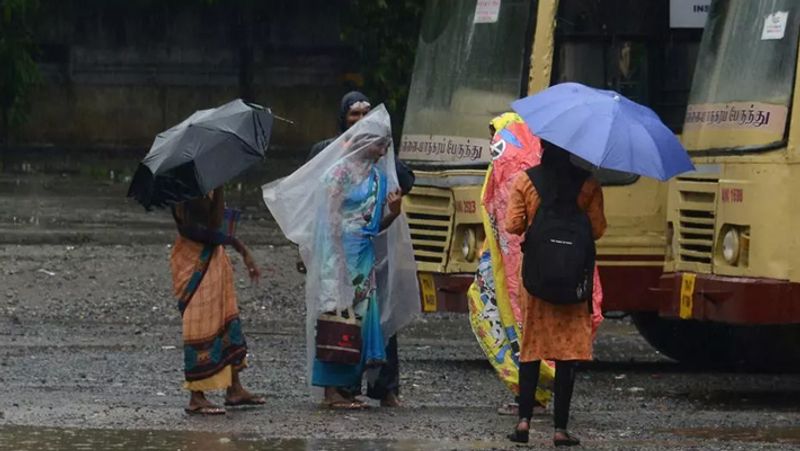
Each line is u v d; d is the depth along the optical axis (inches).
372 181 876.6
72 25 2940.5
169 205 823.1
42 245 1775.3
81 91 2945.4
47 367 1040.8
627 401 957.8
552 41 1045.2
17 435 770.2
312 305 874.8
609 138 734.5
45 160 2910.9
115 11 2950.3
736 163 904.9
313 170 879.7
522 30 1052.5
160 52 2967.5
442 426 826.8
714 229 923.4
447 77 1123.3
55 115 2945.4
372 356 877.2
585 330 772.6
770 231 880.3
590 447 767.1
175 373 1032.2
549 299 755.4
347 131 882.1
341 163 873.5
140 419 829.2
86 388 952.9
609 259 1043.9
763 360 1144.2
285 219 879.7
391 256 895.1
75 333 1243.8
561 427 772.6
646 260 1048.8
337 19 2965.1
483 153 1070.4
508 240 858.8
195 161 819.4
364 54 2433.6
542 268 753.0
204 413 847.7
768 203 881.5
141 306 1421.0
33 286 1487.5
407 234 900.0
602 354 1237.7
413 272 898.1
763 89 900.0
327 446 751.1
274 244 1854.1
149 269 1600.6
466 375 1059.3
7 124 2805.1
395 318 898.7
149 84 2965.1
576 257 751.7
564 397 772.6
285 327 1338.6
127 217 2113.7
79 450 730.8
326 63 2977.4
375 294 882.8
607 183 1041.5
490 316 871.7
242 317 1392.7
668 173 740.0
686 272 948.0
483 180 1064.2
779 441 792.9
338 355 866.8
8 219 2046.0
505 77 1061.8
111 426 802.8
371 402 919.7
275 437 776.9
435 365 1115.9
